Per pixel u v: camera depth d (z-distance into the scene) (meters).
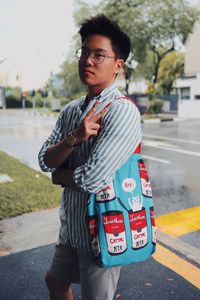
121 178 1.57
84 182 1.52
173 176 6.82
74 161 1.69
